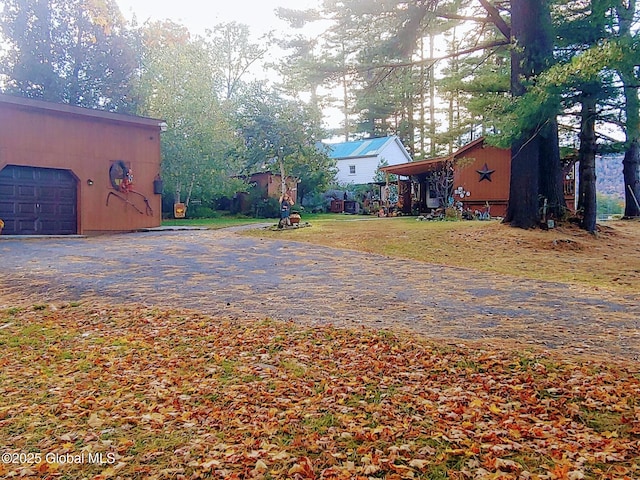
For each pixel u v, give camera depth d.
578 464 2.48
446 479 2.39
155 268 8.71
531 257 10.21
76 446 2.81
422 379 3.71
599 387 3.43
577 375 3.65
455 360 4.06
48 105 14.17
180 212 23.03
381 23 12.84
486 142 16.66
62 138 14.63
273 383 3.70
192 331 5.04
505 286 7.35
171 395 3.52
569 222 13.12
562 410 3.12
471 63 16.97
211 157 22.91
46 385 3.74
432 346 4.41
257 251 10.94
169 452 2.72
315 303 6.22
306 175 27.62
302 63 13.77
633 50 6.87
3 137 13.46
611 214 26.86
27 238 13.34
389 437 2.81
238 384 3.69
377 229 14.41
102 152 15.58
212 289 7.06
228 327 5.14
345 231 14.15
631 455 2.57
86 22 22.61
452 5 13.00
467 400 3.31
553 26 11.20
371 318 5.48
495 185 21.28
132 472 2.53
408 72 15.13
